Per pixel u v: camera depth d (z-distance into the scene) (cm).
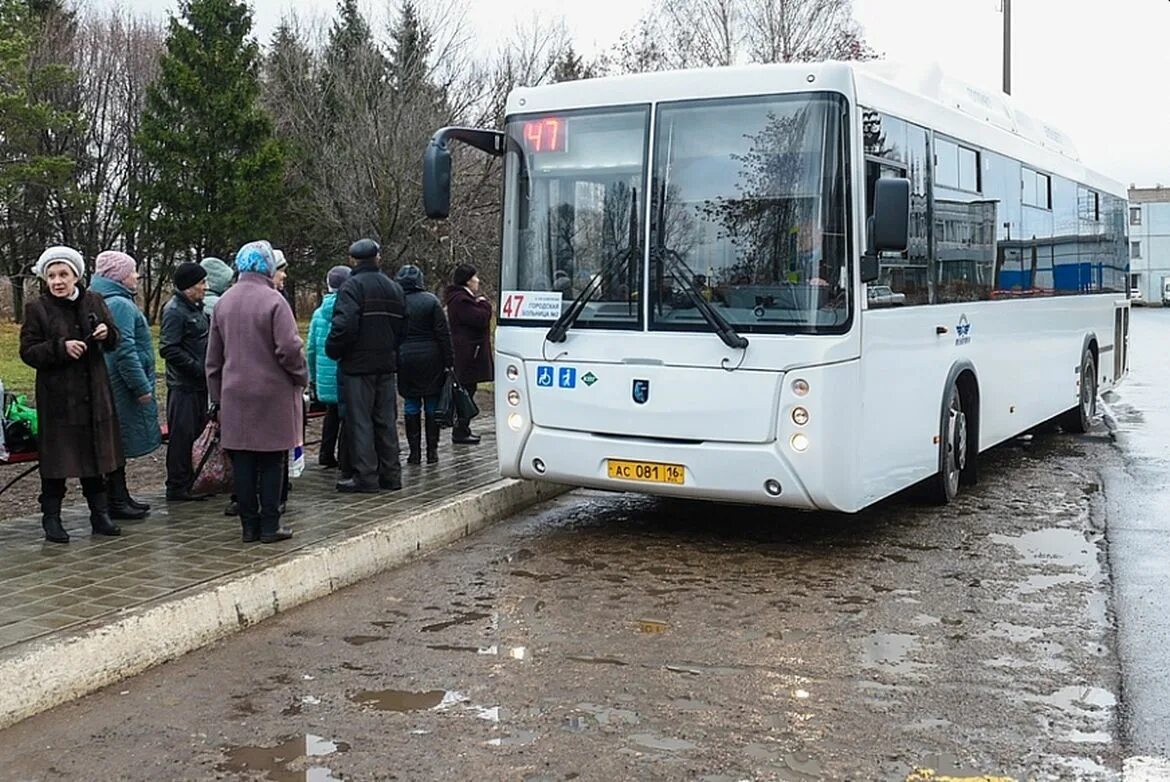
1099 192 1454
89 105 3538
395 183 2673
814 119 732
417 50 2817
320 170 2919
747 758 450
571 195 800
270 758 455
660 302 765
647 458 771
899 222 704
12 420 846
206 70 3173
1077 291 1351
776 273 736
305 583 684
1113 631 611
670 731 477
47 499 735
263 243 753
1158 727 479
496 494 916
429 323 1040
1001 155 1046
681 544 826
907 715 493
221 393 730
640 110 777
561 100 805
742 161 748
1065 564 755
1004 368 1065
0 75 2425
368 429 908
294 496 898
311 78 3127
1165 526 871
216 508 850
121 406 800
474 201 2748
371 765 447
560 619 641
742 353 739
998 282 1039
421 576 743
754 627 623
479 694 523
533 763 446
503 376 830
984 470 1146
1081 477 1100
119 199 3569
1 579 642
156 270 3572
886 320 786
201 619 602
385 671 557
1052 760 445
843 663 562
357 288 895
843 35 2680
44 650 516
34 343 709
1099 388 1494
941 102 930
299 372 725
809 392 725
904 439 830
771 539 838
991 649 582
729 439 746
